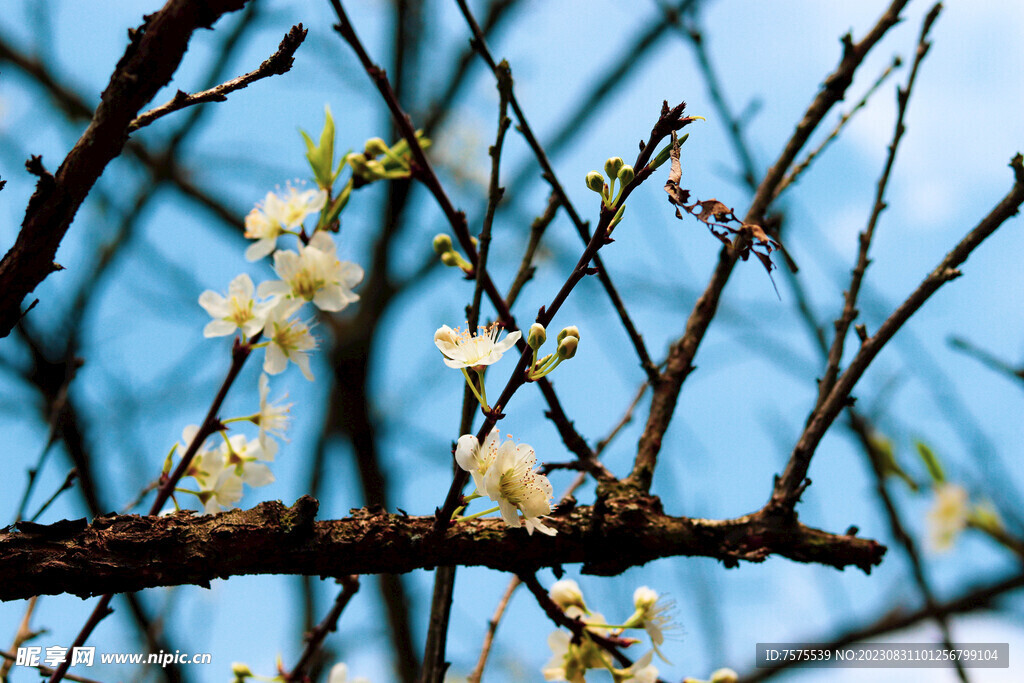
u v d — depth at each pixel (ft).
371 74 3.30
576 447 3.28
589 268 3.11
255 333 3.31
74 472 3.24
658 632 3.26
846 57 3.41
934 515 4.07
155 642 3.58
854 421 3.57
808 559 3.23
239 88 3.12
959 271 3.25
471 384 3.15
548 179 3.31
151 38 3.07
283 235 3.36
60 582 3.12
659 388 3.34
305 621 4.80
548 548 3.20
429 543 3.17
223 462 3.34
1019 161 3.24
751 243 3.07
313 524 3.15
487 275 3.29
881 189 3.36
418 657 5.40
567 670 3.24
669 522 3.22
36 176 3.08
